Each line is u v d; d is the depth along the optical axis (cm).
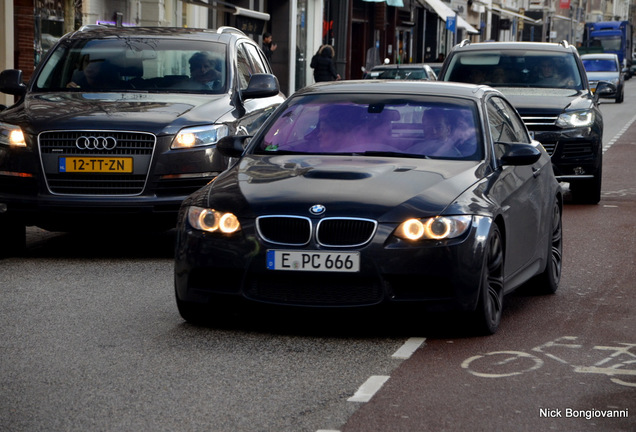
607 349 838
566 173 1825
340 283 837
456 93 1021
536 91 1895
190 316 897
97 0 2762
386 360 796
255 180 898
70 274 1146
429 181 882
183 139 1226
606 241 1444
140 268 1188
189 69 1382
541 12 9994
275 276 844
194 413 661
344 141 976
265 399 693
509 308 1004
